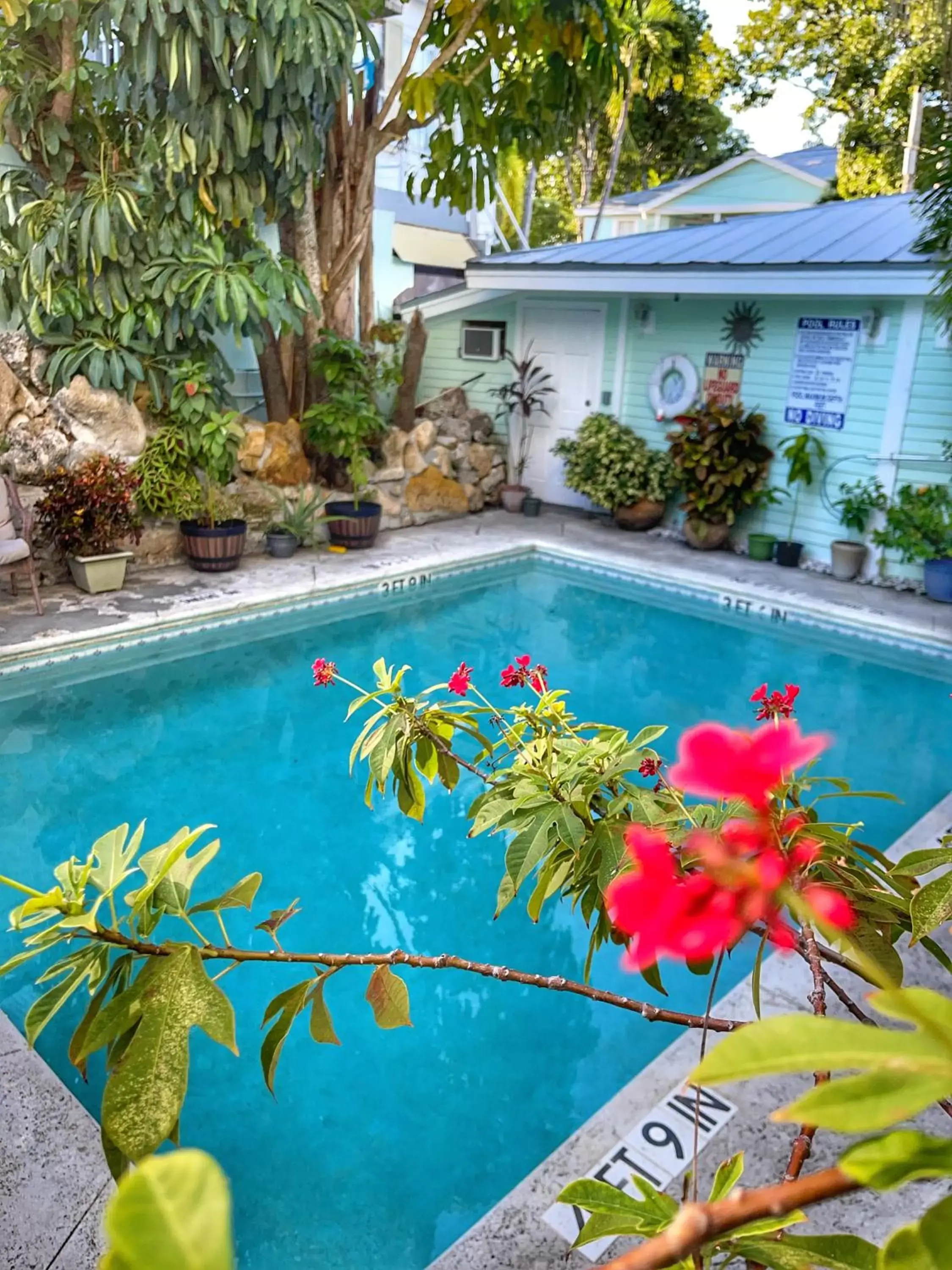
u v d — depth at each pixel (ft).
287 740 18.16
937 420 25.91
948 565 25.17
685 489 30.40
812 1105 1.45
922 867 4.76
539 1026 11.33
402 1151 9.55
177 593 23.32
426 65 40.19
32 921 3.84
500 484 35.60
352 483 29.86
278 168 25.98
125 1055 3.12
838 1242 2.50
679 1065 9.43
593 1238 3.14
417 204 41.96
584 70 27.94
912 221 29.17
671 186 58.59
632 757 5.84
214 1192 1.18
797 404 28.58
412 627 24.58
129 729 18.24
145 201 23.94
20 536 21.56
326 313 29.94
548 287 31.55
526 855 5.44
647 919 1.58
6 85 22.90
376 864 14.51
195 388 24.14
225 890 13.67
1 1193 7.73
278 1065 10.62
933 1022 1.55
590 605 26.84
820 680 21.85
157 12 21.09
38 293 22.90
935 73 47.29
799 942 4.44
